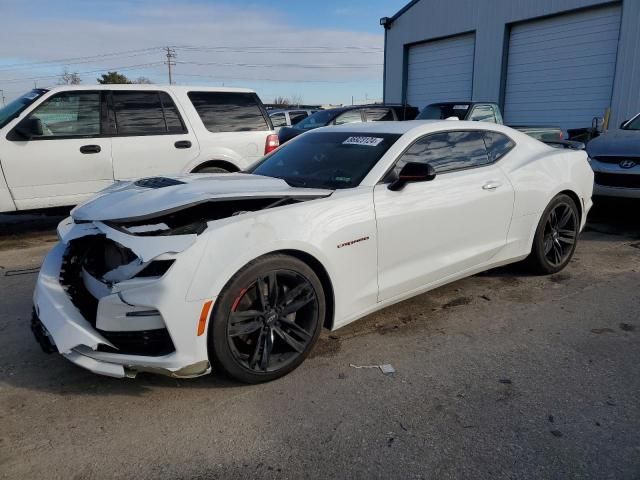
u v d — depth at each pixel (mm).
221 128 7289
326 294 3334
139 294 2654
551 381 3080
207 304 2711
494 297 4461
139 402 2879
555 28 14742
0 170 5973
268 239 2914
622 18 12922
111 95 6609
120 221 2875
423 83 19594
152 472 2334
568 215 5004
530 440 2535
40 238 6766
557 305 4273
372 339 3666
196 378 3125
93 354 2744
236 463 2391
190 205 2949
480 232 4188
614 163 6781
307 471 2334
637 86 12820
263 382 3059
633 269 5230
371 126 4309
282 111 19922
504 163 4488
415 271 3766
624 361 3316
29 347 3529
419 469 2340
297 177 3891
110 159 6551
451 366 3271
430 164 3766
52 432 2613
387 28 20500
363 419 2715
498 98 16500
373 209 3438
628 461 2381
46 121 6230
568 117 14750
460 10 17328
